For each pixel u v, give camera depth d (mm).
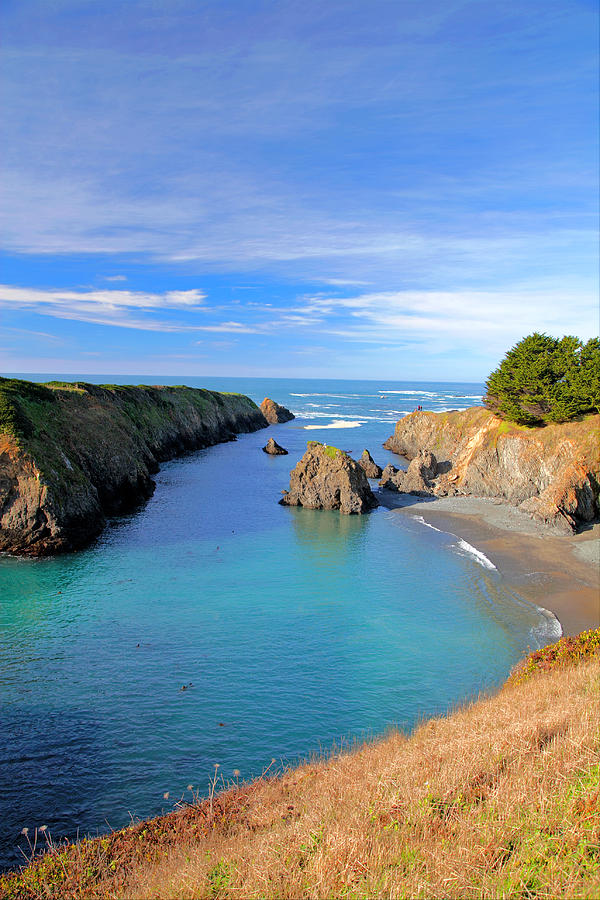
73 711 21844
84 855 12273
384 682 24188
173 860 11078
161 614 31484
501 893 7312
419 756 13031
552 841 8281
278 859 9086
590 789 9438
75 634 28781
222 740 20062
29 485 43469
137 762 18859
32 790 17531
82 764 18750
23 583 36594
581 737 11555
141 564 40688
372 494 61000
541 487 58500
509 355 66812
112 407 77938
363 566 40125
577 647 21953
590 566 39656
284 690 23516
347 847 8859
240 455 101062
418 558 41969
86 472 54500
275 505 60938
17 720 21219
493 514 55812
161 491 67938
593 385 56188
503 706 16484
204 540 47031
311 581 37031
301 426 155500
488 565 40281
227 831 12469
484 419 75188
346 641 28156
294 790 14164
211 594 34625
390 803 10367
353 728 20812
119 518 54719
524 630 29516
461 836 8766
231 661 26000
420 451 76438
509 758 11758
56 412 59094
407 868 8258
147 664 25656
